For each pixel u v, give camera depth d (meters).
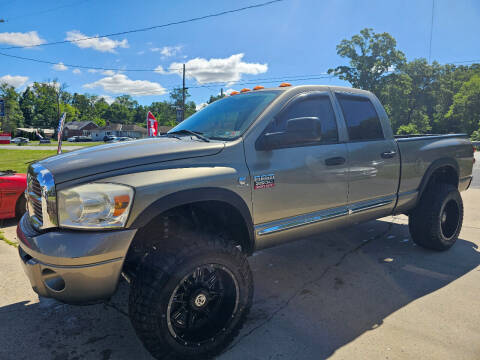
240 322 2.43
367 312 2.88
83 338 2.58
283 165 2.80
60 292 2.06
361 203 3.42
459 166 4.46
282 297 3.17
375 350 2.39
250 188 2.61
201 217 2.72
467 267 3.78
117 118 132.25
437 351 2.37
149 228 2.59
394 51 55.56
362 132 3.49
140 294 2.10
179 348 2.19
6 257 4.07
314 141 2.90
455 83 72.00
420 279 3.49
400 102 57.81
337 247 4.46
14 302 3.08
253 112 2.91
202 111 3.58
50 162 2.37
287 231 2.88
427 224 4.05
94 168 2.18
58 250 2.00
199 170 2.39
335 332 2.61
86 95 129.50
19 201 5.58
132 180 2.16
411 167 3.85
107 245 2.04
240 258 2.38
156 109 127.31
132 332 2.65
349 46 56.78
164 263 2.12
